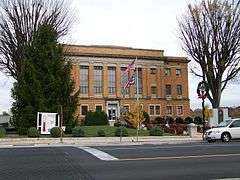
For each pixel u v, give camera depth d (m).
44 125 36.88
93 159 14.65
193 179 10.44
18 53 44.31
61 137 33.59
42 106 38.16
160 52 91.88
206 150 17.48
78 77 84.31
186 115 93.12
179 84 93.56
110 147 20.47
